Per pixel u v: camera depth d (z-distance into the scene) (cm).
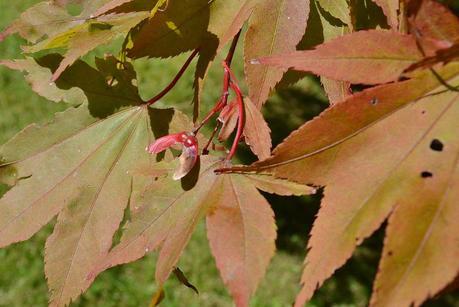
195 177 35
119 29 37
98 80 39
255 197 34
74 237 38
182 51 37
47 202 38
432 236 30
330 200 32
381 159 32
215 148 37
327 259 31
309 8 37
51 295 37
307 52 33
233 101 37
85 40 36
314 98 129
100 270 35
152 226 35
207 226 33
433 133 32
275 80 37
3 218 38
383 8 36
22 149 38
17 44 138
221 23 37
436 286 30
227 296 101
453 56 31
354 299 102
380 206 31
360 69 33
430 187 31
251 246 33
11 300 101
